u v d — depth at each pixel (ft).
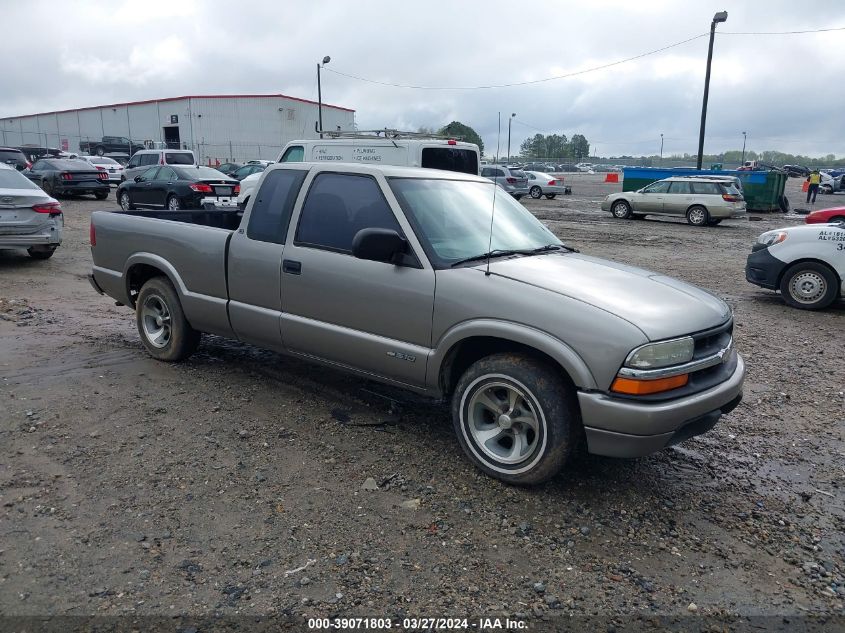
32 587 9.68
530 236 15.96
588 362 11.72
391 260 13.88
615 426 11.64
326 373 19.12
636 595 10.08
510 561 10.74
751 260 32.60
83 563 10.25
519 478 12.78
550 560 10.82
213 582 9.94
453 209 15.17
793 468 14.61
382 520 11.73
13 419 15.25
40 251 36.91
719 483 13.76
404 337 14.01
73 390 17.20
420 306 13.61
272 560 10.50
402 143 42.52
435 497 12.55
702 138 98.63
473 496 12.64
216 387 17.75
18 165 91.81
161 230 18.89
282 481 12.94
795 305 31.17
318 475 13.24
